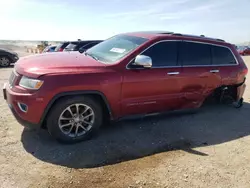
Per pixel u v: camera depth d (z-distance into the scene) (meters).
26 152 3.68
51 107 3.80
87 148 3.92
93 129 4.18
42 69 3.78
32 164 3.38
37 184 2.99
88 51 5.39
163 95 4.75
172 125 5.07
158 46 4.70
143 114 4.69
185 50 5.07
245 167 3.64
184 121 5.34
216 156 3.92
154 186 3.09
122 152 3.86
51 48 16.50
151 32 5.30
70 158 3.60
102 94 4.02
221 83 5.64
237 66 5.94
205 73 5.29
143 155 3.82
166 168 3.49
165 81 4.69
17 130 4.39
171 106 5.01
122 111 4.39
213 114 5.92
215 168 3.56
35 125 3.76
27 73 3.76
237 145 4.37
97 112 4.16
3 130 4.36
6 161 3.41
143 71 4.41
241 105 6.50
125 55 4.37
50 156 3.61
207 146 4.26
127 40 4.97
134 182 3.14
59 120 3.87
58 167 3.36
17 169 3.25
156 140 4.36
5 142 3.93
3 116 5.03
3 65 14.86
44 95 3.62
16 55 15.35
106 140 4.23
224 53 5.78
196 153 3.98
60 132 3.91
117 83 4.14
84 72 3.89
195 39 5.28
